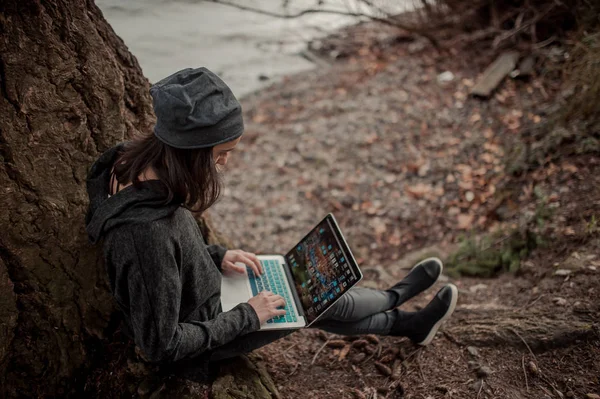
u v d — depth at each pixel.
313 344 2.82
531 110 5.20
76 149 2.10
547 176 4.09
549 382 2.29
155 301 1.67
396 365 2.55
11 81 1.92
